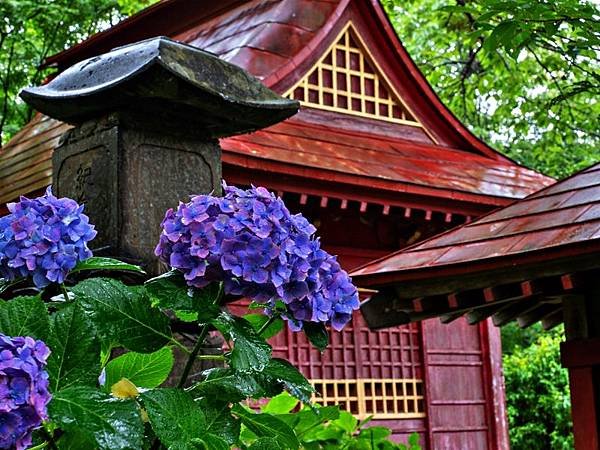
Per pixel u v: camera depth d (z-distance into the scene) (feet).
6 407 5.95
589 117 53.21
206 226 7.37
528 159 79.92
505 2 19.12
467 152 43.11
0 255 8.06
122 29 48.19
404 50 41.11
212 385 7.92
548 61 44.83
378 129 40.50
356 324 38.78
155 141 15.11
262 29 38.88
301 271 7.50
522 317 25.18
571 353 19.92
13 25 57.77
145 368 8.76
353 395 38.14
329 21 38.86
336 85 39.34
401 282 20.97
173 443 7.11
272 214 7.54
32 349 6.22
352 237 37.99
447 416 41.01
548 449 59.26
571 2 18.80
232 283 7.45
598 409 19.74
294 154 32.73
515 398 60.39
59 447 7.48
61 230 8.09
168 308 7.55
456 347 42.06
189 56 14.79
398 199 35.60
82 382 7.09
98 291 7.66
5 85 59.82
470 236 20.76
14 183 37.96
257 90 15.46
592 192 20.04
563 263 18.61
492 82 57.31
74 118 15.52
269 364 7.91
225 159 30.25
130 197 14.71
